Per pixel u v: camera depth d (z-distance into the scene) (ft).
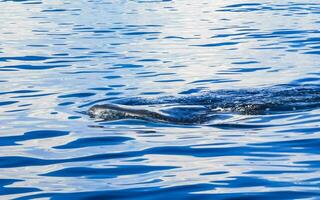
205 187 46.88
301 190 45.52
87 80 86.43
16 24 140.05
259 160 52.70
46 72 92.48
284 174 49.08
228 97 72.84
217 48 109.50
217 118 64.85
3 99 76.54
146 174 50.06
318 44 109.40
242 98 72.08
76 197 45.47
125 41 118.11
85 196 45.62
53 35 125.49
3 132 62.95
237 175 49.29
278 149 55.36
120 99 74.43
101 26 135.85
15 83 85.40
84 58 102.89
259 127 61.98
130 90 79.92
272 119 64.34
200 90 79.15
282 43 111.65
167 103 71.51
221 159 53.21
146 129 62.28
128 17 148.56
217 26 132.87
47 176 50.14
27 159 54.60
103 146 57.67
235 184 47.34
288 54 101.81
